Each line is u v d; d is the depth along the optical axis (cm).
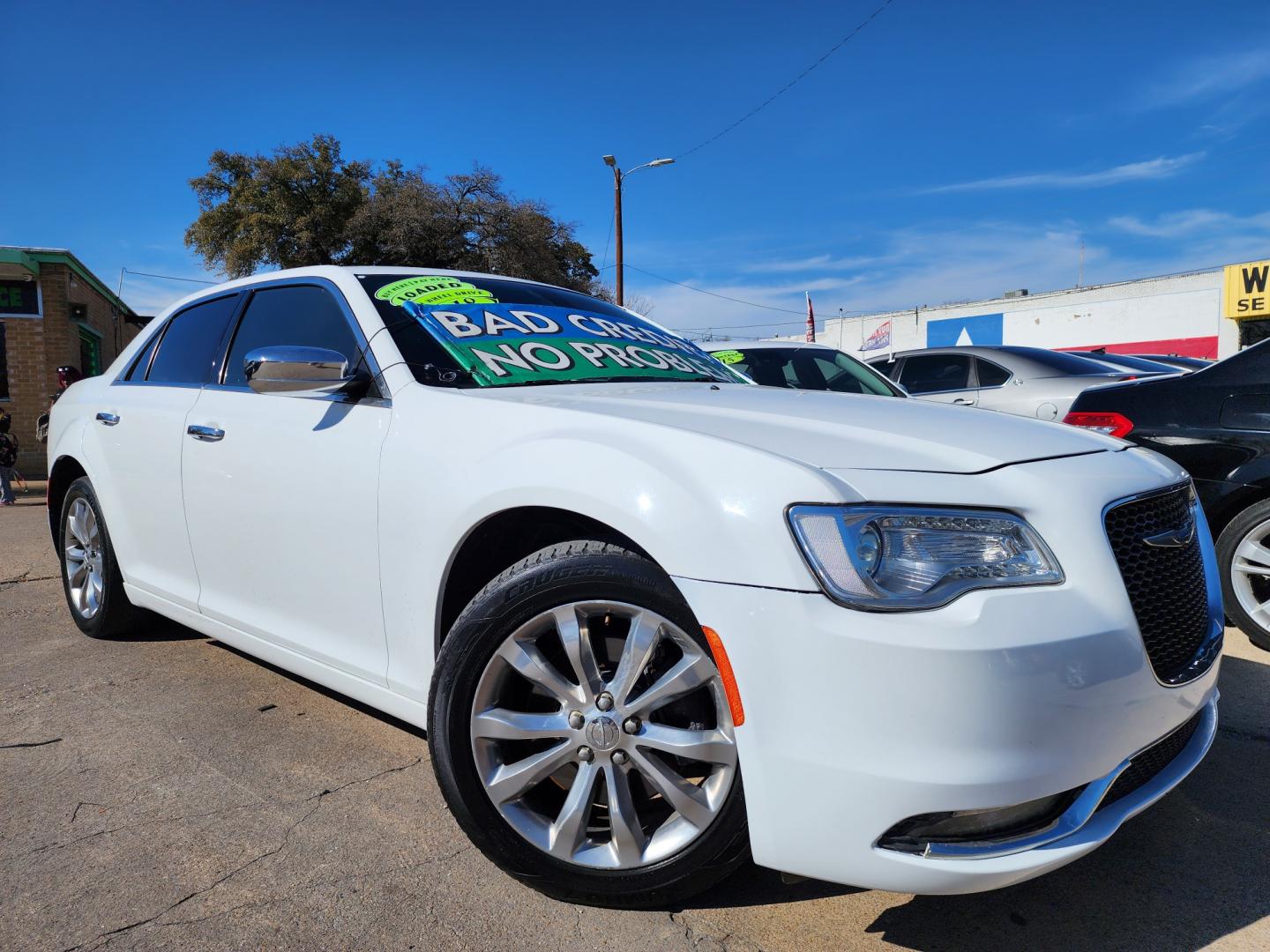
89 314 1638
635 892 192
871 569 165
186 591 321
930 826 162
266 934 190
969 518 171
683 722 194
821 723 163
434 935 190
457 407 229
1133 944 189
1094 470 192
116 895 203
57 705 318
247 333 315
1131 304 3112
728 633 170
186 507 312
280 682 341
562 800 212
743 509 172
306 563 260
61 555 420
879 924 197
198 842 226
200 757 275
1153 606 186
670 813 204
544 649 212
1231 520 383
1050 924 196
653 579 184
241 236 2478
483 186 2480
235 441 287
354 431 247
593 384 261
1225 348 2917
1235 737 291
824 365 623
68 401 414
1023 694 159
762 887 211
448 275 308
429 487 222
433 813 241
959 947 189
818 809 165
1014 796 159
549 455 199
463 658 201
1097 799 170
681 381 282
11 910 197
